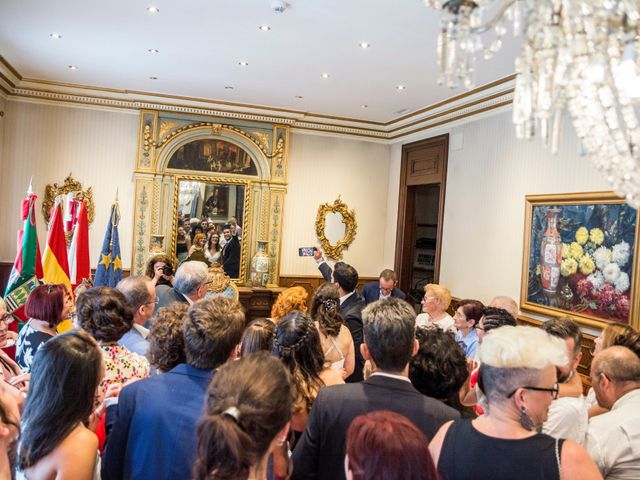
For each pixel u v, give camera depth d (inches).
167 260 197.2
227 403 48.5
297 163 335.6
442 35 84.1
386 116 317.7
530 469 52.4
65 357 62.6
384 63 218.8
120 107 301.3
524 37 82.7
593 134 84.4
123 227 306.0
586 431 81.2
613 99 83.4
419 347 82.4
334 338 119.4
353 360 124.4
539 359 55.4
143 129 301.3
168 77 261.9
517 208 233.5
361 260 350.3
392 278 240.4
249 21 182.2
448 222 286.7
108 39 209.5
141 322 118.8
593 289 191.0
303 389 84.5
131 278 120.7
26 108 286.4
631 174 85.0
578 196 196.7
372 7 164.6
